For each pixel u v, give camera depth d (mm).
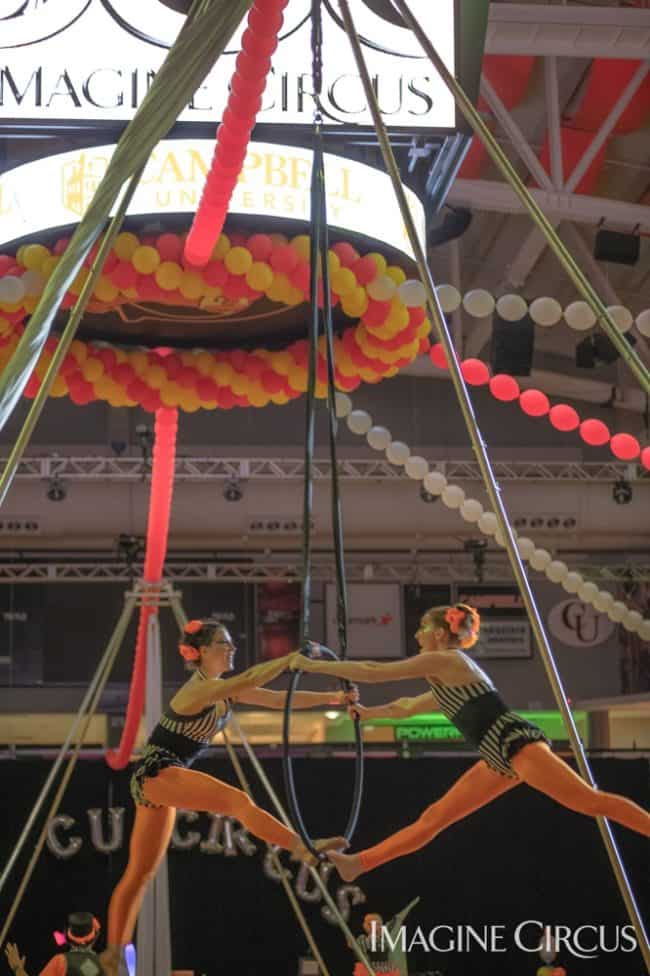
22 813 14172
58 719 21031
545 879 14398
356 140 6145
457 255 17641
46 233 6215
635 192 16156
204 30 3879
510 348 13750
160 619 21438
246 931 14172
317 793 14461
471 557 22078
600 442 7434
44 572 21391
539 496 20703
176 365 7793
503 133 14859
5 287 6184
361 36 5977
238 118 4457
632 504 20734
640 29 11656
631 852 14492
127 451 21531
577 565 21547
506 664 21906
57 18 5941
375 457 22141
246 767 14516
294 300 6508
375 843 14375
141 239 6297
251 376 7777
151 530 8641
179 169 6070
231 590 21688
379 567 21812
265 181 6246
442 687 4344
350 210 6438
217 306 7254
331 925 14195
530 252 16969
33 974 13734
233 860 14312
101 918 13930
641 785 14734
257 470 20391
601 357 16797
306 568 4281
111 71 5945
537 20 11531
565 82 14062
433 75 6020
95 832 14102
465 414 4516
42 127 5926
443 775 14586
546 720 21281
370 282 6543
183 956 14078
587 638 21984
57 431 21641
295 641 21484
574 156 15250
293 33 5977
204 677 4801
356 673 4172
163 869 10914
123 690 21250
